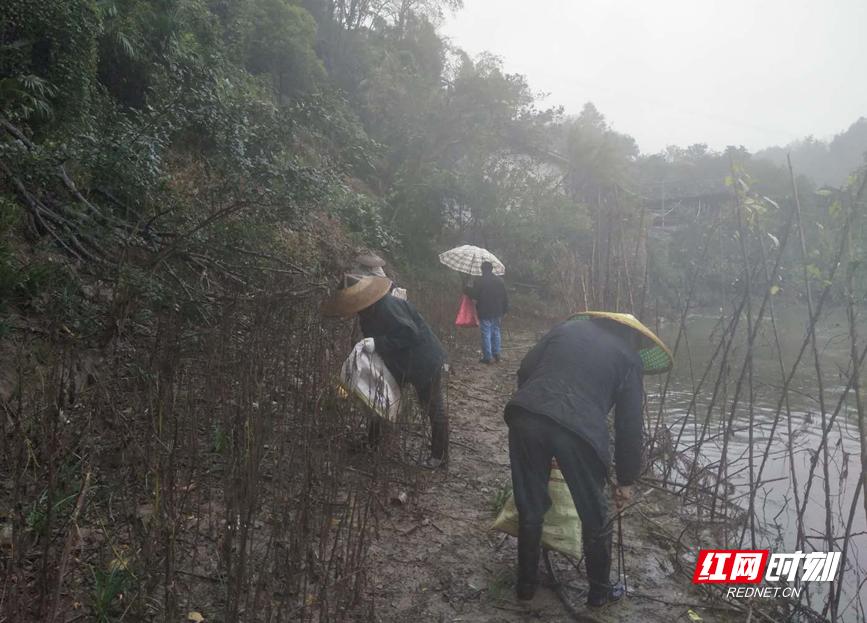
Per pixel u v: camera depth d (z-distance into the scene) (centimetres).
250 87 1157
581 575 311
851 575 338
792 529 392
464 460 462
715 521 397
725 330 452
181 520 258
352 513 269
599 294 665
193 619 234
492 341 915
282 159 731
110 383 332
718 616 286
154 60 905
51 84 667
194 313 500
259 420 272
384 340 400
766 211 391
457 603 279
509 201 1975
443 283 1627
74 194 541
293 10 1748
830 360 1012
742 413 666
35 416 262
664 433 521
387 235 1210
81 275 500
